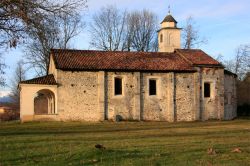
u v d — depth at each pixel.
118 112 40.88
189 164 12.41
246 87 62.75
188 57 44.69
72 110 39.56
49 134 25.73
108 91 40.72
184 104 42.72
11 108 74.94
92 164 12.49
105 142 19.19
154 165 12.25
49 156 14.22
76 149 15.55
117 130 30.17
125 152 14.32
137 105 41.31
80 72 39.97
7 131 29.30
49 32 18.56
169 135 24.55
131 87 41.38
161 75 42.31
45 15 17.91
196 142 18.89
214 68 43.97
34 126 34.28
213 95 43.91
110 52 43.97
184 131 28.44
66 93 39.50
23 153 15.12
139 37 62.25
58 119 39.12
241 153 14.45
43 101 55.81
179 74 42.81
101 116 40.16
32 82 38.78
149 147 16.59
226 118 46.06
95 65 40.56
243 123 38.44
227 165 12.24
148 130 29.92
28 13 17.11
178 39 51.41
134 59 43.09
